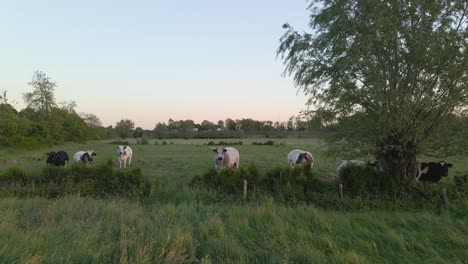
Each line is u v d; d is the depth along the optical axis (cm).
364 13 1244
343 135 1301
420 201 1236
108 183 1392
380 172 1389
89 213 955
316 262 676
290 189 1312
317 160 2583
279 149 4700
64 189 1360
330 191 1339
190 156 3400
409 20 1248
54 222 830
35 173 1467
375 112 1252
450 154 1304
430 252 765
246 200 1291
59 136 5925
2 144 4103
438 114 1271
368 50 1220
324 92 1319
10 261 554
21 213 980
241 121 12331
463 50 1155
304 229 881
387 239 830
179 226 819
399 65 1256
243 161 2931
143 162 2742
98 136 8681
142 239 705
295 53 1388
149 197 1306
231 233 834
